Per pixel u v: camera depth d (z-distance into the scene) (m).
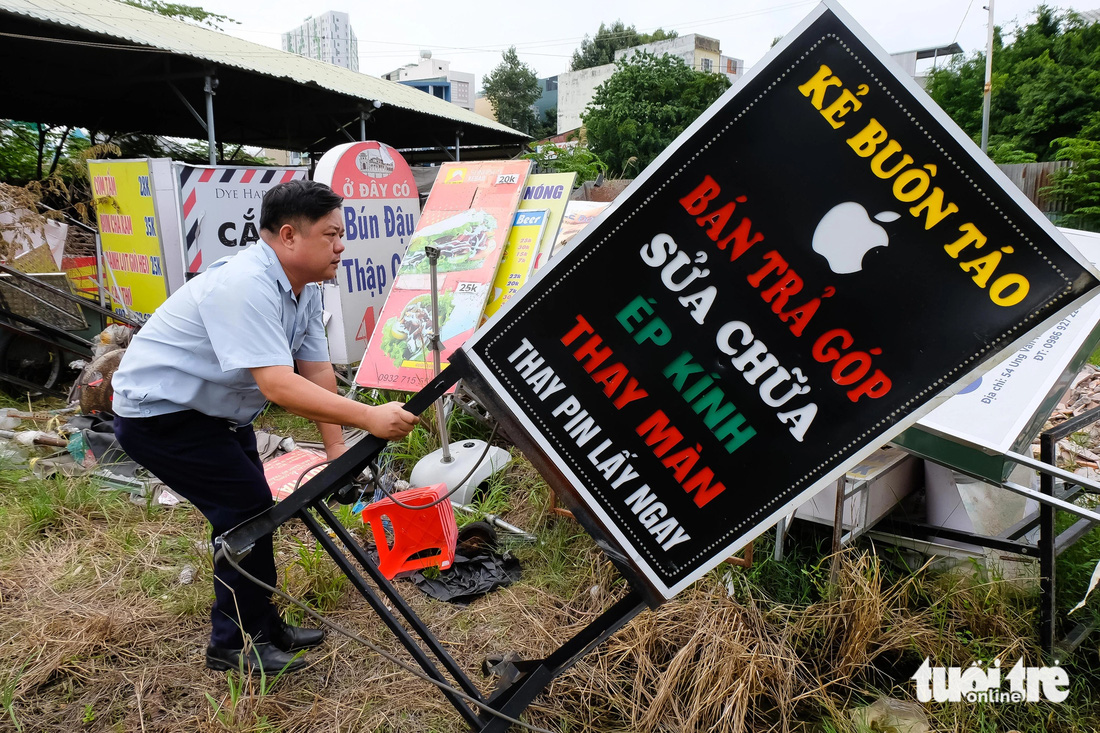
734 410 1.83
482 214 5.04
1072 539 2.79
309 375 2.68
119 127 14.16
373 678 2.57
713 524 1.87
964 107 25.77
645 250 1.85
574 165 20.33
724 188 1.78
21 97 11.39
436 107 15.59
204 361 2.26
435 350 4.03
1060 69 22.66
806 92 1.69
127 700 2.45
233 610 2.50
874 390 1.74
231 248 6.34
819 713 2.46
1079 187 15.88
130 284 6.70
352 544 2.14
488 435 4.68
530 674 2.07
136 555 3.33
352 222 5.56
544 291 1.92
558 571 3.20
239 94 12.09
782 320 1.78
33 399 5.61
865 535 3.24
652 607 1.96
